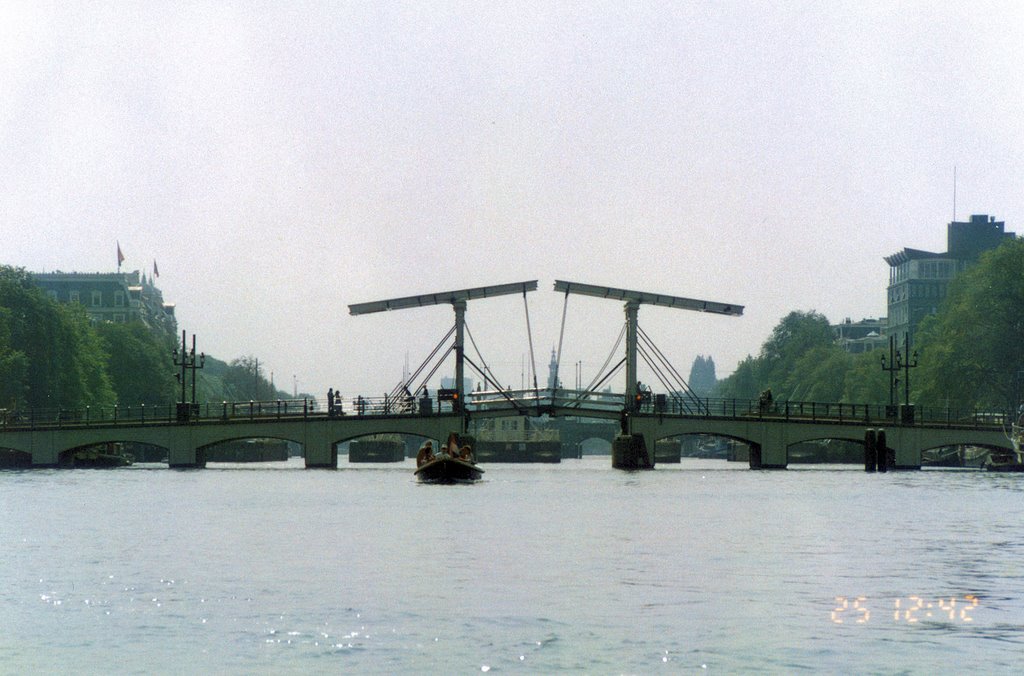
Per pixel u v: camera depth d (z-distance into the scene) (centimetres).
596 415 12025
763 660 2650
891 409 12169
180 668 2578
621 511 6512
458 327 11869
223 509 6588
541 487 9200
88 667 2588
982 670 2569
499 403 12012
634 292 11962
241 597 3362
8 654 2697
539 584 3612
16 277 14812
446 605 3250
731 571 3916
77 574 3809
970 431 12000
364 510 6531
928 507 6862
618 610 3191
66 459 12356
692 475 11469
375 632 2914
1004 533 5231
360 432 11725
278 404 11894
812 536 5069
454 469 9731
